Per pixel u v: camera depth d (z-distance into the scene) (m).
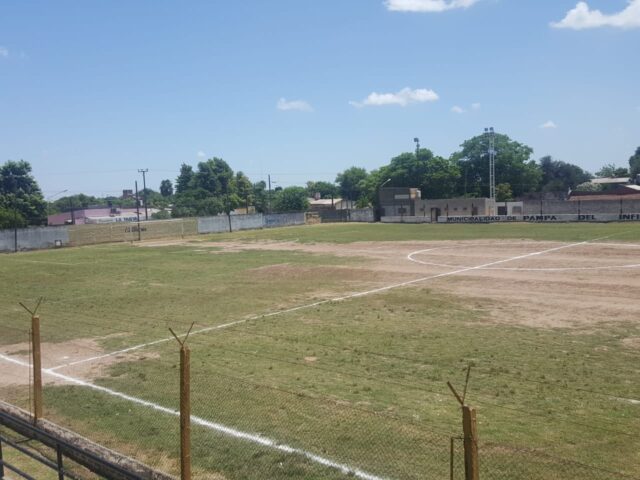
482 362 14.38
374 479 8.25
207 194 143.25
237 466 8.95
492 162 91.69
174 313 22.28
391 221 91.75
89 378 14.16
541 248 41.72
